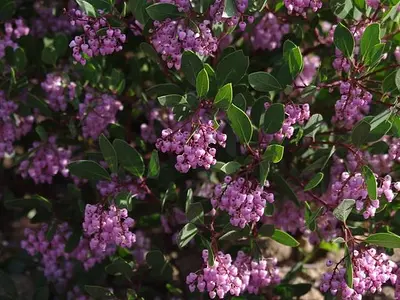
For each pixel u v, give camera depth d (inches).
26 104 25.9
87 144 27.0
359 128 21.4
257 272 23.0
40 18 29.4
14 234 30.4
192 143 20.3
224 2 21.1
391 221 24.5
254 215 20.7
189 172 26.5
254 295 25.2
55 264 26.1
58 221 25.6
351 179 21.0
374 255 21.0
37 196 25.0
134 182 23.4
